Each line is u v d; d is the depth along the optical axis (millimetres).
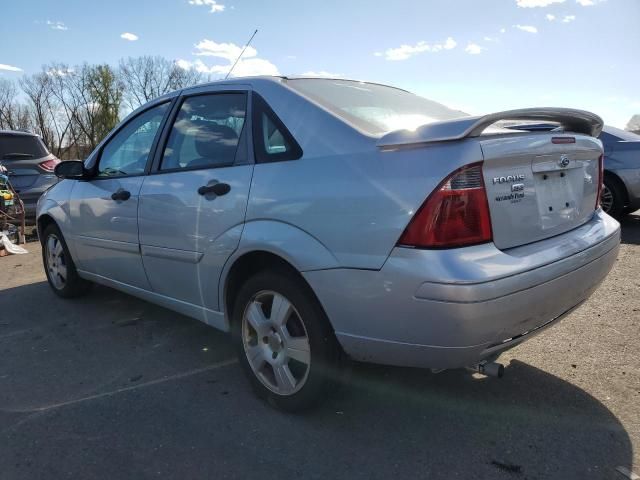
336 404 2984
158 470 2447
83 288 4992
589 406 2902
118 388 3252
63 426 2830
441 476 2357
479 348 2260
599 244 2775
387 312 2293
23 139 9680
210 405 3020
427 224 2172
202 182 3121
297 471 2414
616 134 8055
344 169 2453
